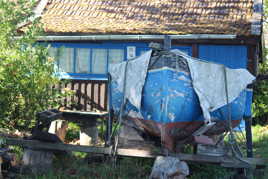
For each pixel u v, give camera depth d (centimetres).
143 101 750
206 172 786
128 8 1400
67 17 1382
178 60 738
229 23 1223
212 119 762
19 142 785
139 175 738
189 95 732
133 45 1272
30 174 731
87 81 1203
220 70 761
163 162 683
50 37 1280
